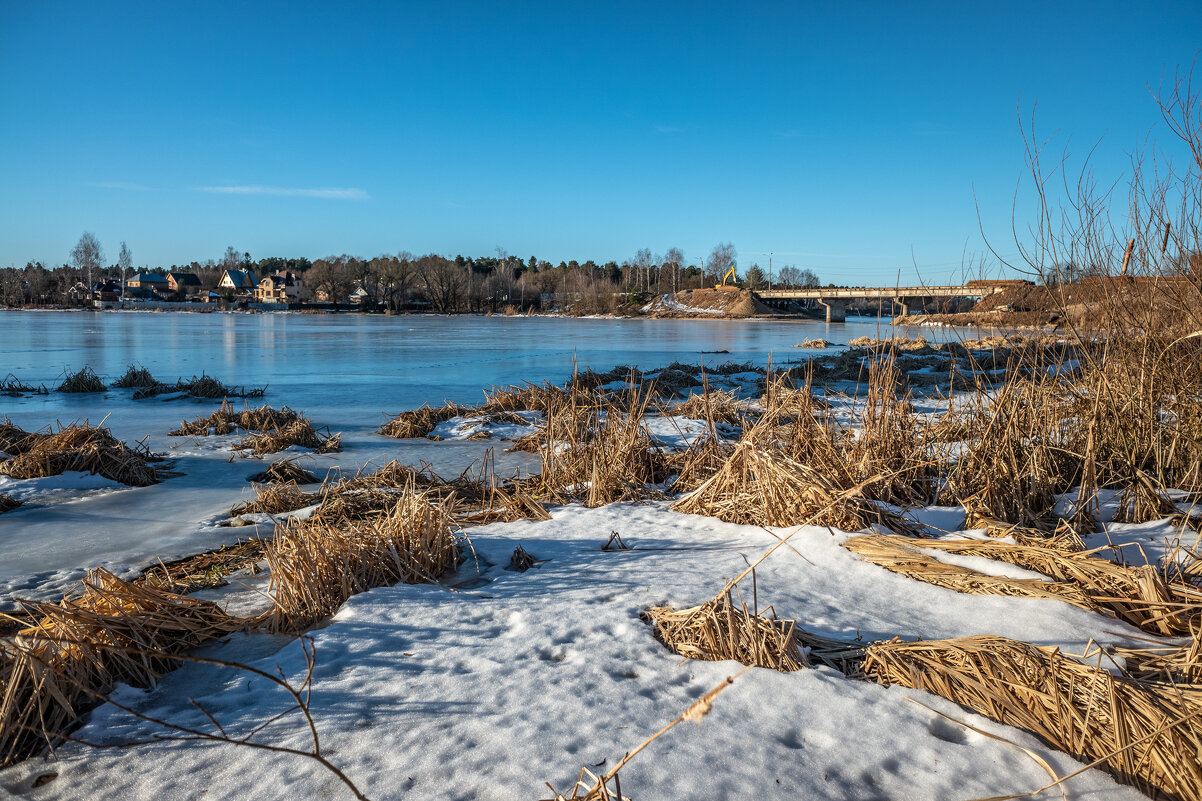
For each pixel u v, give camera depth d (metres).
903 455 6.05
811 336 50.69
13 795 2.28
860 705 2.68
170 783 2.32
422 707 2.73
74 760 2.46
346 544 4.18
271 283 124.00
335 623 3.57
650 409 12.72
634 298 111.25
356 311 119.25
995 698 2.66
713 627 3.20
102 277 133.25
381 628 3.49
